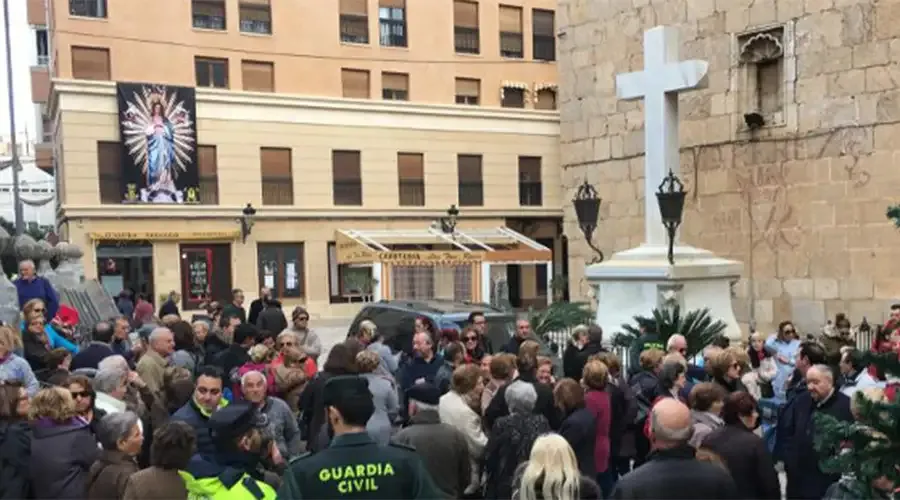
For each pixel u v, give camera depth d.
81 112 25.47
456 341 7.96
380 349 9.10
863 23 13.36
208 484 3.77
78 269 17.20
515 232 32.38
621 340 9.48
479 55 33.03
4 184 56.22
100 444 4.78
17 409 4.68
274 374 7.16
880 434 3.42
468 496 5.65
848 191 13.63
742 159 15.23
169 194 26.78
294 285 29.09
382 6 31.28
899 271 12.95
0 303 9.45
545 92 34.66
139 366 6.95
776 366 9.02
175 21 27.39
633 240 17.14
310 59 29.77
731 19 15.30
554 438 3.93
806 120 14.21
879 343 5.04
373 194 30.50
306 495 3.26
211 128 27.64
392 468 3.38
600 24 17.72
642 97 11.62
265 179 28.77
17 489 4.34
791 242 14.49
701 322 9.16
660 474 3.70
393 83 31.58
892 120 13.03
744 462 4.48
